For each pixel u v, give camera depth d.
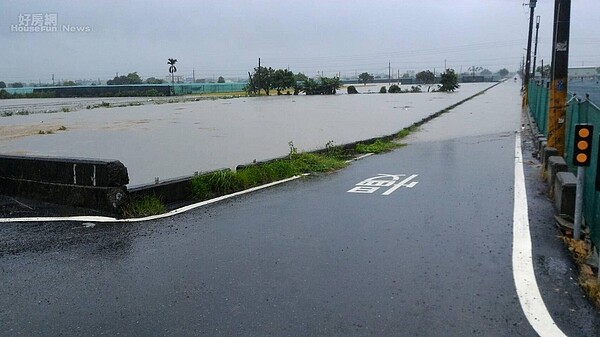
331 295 4.23
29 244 5.72
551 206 7.11
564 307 3.96
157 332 3.67
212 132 19.86
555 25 9.55
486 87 83.00
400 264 4.91
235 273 4.76
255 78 67.75
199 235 6.00
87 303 4.18
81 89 78.25
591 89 24.86
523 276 4.57
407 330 3.63
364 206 7.34
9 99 67.56
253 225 6.41
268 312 3.94
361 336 3.56
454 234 5.85
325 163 11.01
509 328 3.65
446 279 4.52
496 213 6.76
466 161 11.66
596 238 5.24
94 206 7.21
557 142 9.66
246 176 9.04
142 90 77.31
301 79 79.19
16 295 4.36
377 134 18.64
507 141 15.57
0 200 7.84
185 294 4.31
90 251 5.46
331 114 29.42
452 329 3.64
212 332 3.65
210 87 85.00
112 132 20.19
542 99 14.74
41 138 18.42
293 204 7.57
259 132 19.75
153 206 7.16
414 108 34.38
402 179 9.51
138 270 4.88
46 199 7.69
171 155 14.03
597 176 4.91
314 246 5.52
